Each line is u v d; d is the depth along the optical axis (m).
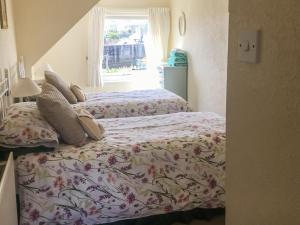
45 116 2.52
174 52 6.15
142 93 4.82
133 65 6.76
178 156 2.56
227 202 1.39
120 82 6.63
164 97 4.48
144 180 2.47
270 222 1.10
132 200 2.43
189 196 2.57
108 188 2.38
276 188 1.06
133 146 2.52
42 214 2.29
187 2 5.96
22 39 4.26
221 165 2.64
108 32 6.50
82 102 4.23
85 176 2.36
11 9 4.00
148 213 2.50
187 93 6.31
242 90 1.22
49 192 2.30
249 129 1.19
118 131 2.97
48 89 2.70
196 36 5.73
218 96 5.11
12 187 2.00
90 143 2.60
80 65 6.36
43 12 4.21
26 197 2.29
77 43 6.27
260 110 1.12
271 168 1.08
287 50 0.98
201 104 5.75
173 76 6.19
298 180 0.96
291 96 0.98
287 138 1.00
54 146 2.43
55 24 4.27
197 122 3.21
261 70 1.11
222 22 4.84
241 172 1.26
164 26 6.68
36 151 2.41
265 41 1.08
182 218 2.65
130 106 4.18
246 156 1.22
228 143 1.35
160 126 3.13
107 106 4.11
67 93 4.05
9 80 3.46
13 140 2.35
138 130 3.00
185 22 6.11
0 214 1.50
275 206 1.07
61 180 2.32
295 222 0.98
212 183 2.62
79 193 2.34
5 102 3.04
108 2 6.30
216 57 5.09
